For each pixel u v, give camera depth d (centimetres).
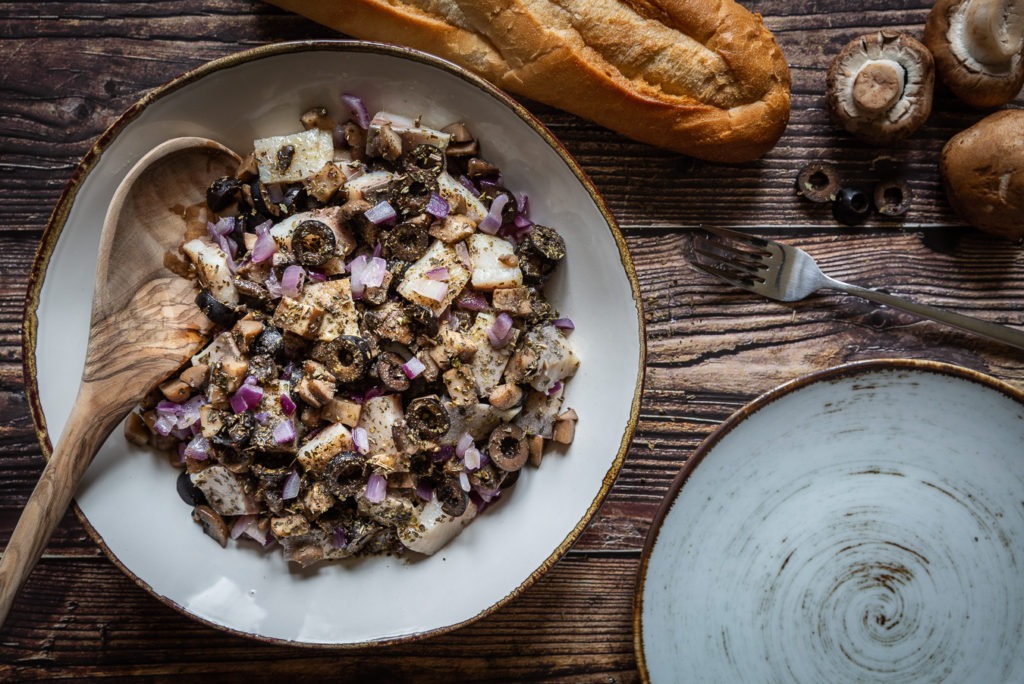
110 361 52
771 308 58
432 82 54
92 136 58
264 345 52
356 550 55
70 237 52
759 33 55
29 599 58
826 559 56
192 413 53
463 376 53
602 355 54
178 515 54
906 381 54
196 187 54
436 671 59
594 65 54
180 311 53
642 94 55
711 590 55
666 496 53
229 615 54
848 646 56
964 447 55
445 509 53
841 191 58
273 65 53
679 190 58
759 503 55
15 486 58
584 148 58
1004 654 56
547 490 55
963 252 58
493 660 59
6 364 58
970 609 56
